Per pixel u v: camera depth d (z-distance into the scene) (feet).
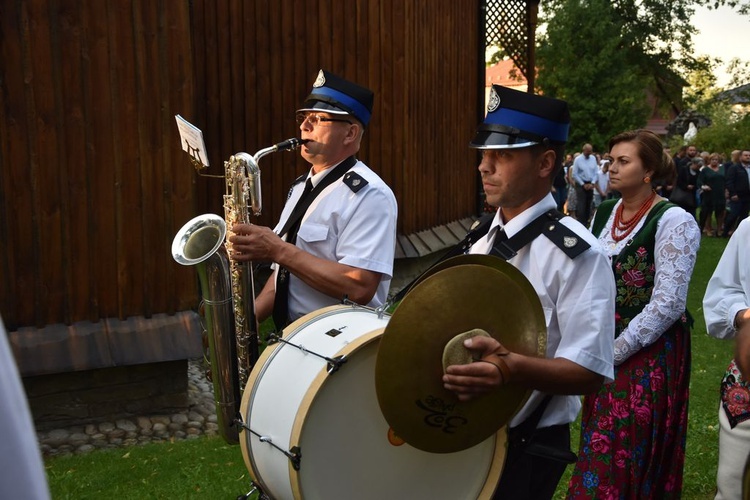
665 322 9.90
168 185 16.35
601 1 111.75
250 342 9.72
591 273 6.98
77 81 15.47
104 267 16.01
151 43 15.94
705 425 15.98
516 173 7.24
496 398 6.56
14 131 15.11
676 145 110.63
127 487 13.01
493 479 7.23
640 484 10.14
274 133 23.57
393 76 25.64
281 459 6.92
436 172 30.30
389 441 7.14
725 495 9.11
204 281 9.39
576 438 15.64
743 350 6.12
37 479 2.87
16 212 15.28
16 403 2.85
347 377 6.99
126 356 15.84
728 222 52.65
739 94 123.54
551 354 7.24
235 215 10.03
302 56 23.71
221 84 22.72
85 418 16.14
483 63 36.14
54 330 15.67
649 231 10.29
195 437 15.80
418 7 27.20
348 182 10.04
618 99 109.09
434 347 6.16
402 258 27.12
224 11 22.53
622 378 10.18
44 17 15.10
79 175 15.66
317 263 9.58
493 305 6.36
